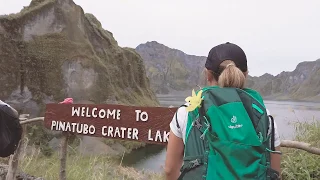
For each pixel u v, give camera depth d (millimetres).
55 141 18250
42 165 5953
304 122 5121
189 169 1514
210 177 1426
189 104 1599
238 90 1598
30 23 26078
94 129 3764
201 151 1507
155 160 16594
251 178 1383
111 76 37031
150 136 3346
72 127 3934
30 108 23859
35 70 25047
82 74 28578
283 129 5488
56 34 27500
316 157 3518
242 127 1447
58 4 28516
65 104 4043
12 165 4473
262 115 1556
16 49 24422
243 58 1723
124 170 7664
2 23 24219
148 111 3383
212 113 1496
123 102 35312
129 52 49812
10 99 23125
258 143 1443
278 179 1521
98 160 7035
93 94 29109
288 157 3438
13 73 23625
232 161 1396
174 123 1686
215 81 1750
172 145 1683
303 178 3277
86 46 29703
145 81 52812
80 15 31391
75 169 5438
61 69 26719
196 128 1564
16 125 3459
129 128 3500
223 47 1735
